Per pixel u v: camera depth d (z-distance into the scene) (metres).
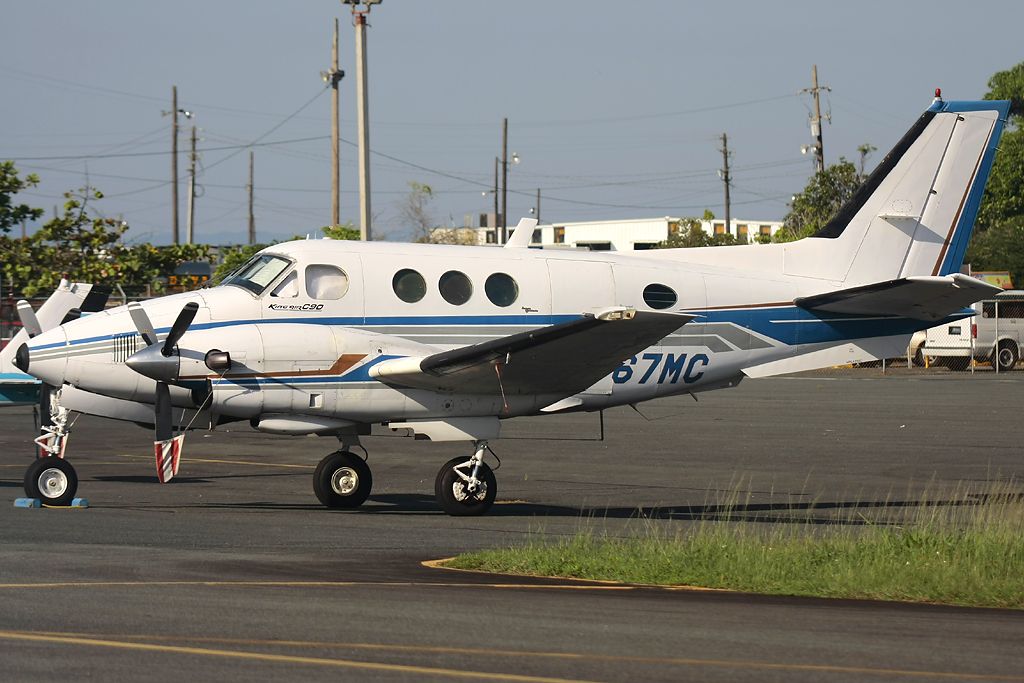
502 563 35.62
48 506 49.28
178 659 23.80
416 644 25.22
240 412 48.78
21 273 107.88
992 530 39.47
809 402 113.62
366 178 111.38
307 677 22.67
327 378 49.34
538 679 22.72
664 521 48.81
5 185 113.56
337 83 139.12
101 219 112.25
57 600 29.23
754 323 56.16
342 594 30.55
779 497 57.38
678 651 24.98
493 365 48.03
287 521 46.38
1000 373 154.75
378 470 68.00
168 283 116.94
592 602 30.23
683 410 107.25
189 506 51.06
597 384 53.31
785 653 25.00
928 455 73.62
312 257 50.47
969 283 51.28
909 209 58.69
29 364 48.47
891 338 58.03
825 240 58.16
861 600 31.81
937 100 58.97
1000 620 29.12
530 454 75.25
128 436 84.44
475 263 52.72
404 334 50.78
